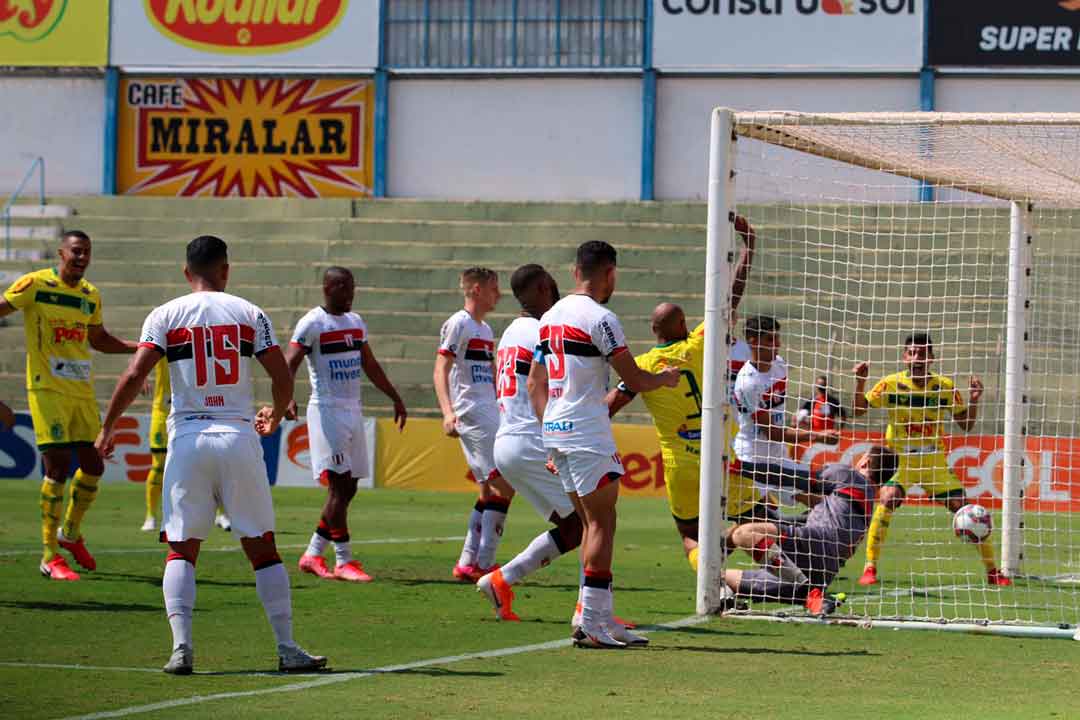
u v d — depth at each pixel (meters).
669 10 96.50
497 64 99.38
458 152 100.25
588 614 24.55
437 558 40.56
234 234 95.12
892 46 94.12
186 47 100.31
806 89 96.25
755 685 20.97
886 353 74.38
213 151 101.62
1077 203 40.16
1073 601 33.91
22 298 33.62
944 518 57.28
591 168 98.94
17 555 39.12
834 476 30.34
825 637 26.62
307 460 73.62
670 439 30.80
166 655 23.00
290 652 21.53
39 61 101.00
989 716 18.53
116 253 93.19
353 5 99.69
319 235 94.44
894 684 21.34
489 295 35.53
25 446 74.44
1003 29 93.00
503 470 29.19
